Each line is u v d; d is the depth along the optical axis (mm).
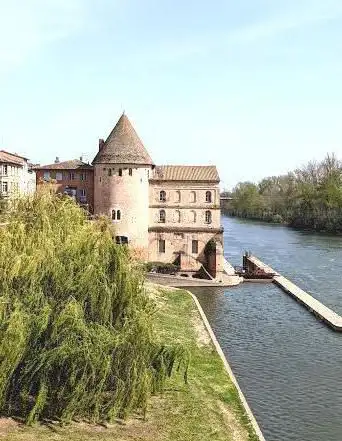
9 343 19625
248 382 30953
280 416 26469
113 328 22266
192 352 34312
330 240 112000
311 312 48344
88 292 22625
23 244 23438
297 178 169500
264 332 41844
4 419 20734
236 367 33562
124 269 24328
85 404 20750
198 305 49000
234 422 24375
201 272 66188
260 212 182375
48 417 21172
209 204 66688
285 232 133375
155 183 66750
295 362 34562
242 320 45625
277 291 58781
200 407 25344
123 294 23750
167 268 64125
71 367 20422
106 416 21734
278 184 193375
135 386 21484
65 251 23719
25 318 20406
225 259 85938
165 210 66875
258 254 89750
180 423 23250
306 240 112250
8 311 20781
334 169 143125
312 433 24719
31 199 27219
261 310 49406
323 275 68312
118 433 21141
